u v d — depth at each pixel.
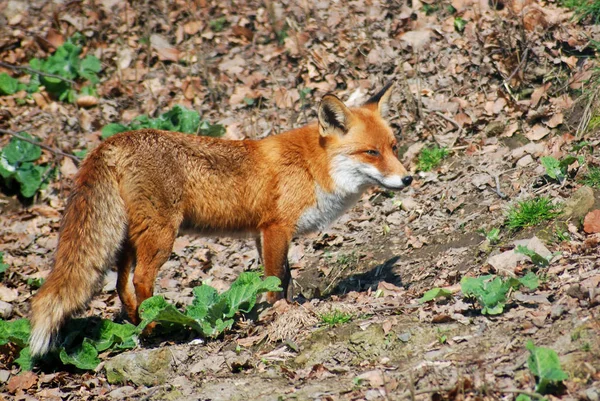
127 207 10.10
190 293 12.24
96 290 9.89
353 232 13.54
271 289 9.80
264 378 8.55
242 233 11.39
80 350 9.73
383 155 11.20
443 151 14.37
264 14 19.44
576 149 12.51
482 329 8.30
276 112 16.52
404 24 17.83
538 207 10.98
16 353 10.21
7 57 18.23
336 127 11.21
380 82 16.47
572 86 14.27
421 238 12.24
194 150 10.60
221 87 17.52
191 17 19.61
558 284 8.86
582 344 7.36
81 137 16.41
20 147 15.45
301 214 11.21
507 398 6.91
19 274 13.11
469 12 17.30
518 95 15.00
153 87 17.80
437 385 7.42
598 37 15.05
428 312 8.98
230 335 9.69
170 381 8.95
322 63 17.38
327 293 11.98
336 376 8.29
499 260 9.95
